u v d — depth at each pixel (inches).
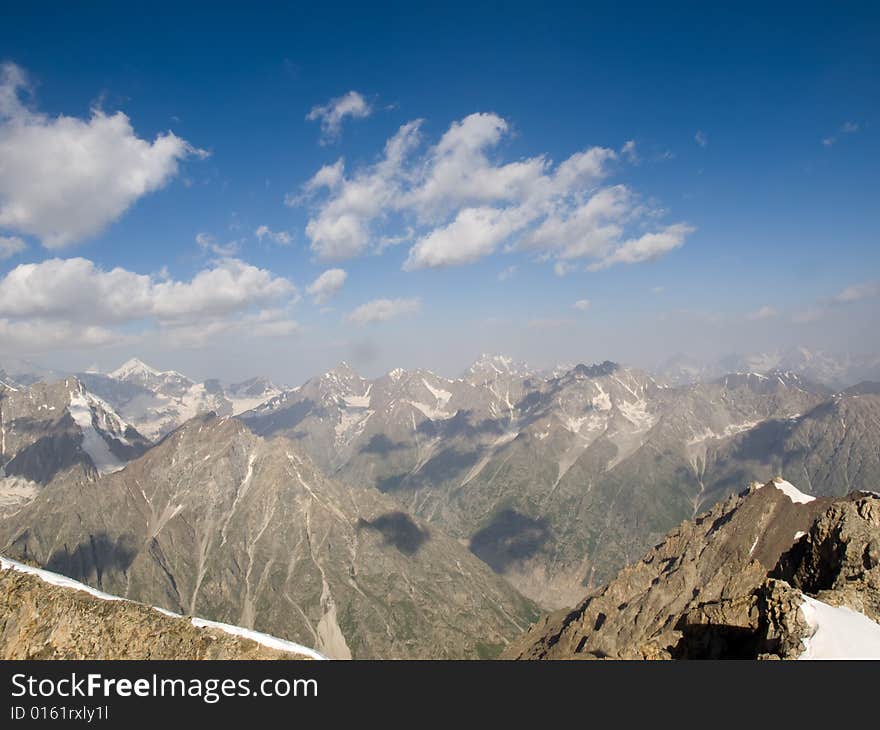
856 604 3095.5
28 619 3171.8
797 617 2866.6
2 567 3565.5
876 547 3762.3
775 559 6269.7
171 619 3225.9
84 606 3240.7
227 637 3110.2
